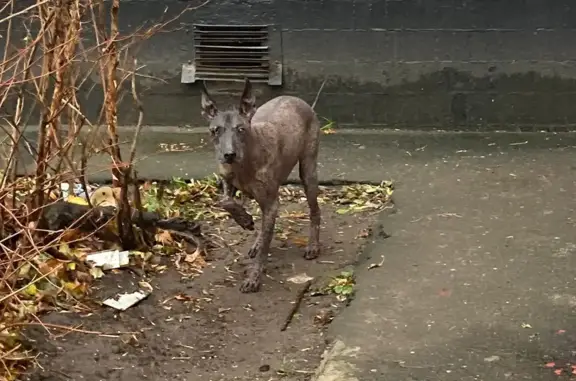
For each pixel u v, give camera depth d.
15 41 6.80
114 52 5.29
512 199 5.89
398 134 6.84
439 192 6.00
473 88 6.81
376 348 4.87
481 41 6.75
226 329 5.07
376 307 5.09
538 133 6.78
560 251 5.39
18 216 5.20
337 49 6.85
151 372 4.85
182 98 7.00
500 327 4.94
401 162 6.41
